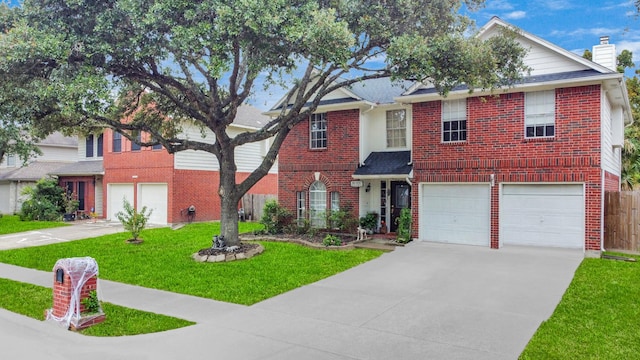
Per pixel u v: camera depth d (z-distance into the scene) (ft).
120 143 78.84
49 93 33.50
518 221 46.24
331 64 41.75
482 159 46.68
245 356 19.75
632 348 20.39
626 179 73.00
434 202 50.08
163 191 73.05
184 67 41.57
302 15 32.30
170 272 37.63
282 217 59.57
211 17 32.22
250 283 33.58
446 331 22.84
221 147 45.11
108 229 67.77
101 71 35.14
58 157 106.22
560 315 25.26
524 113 44.62
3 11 33.83
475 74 35.09
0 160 72.02
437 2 37.19
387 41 38.45
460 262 40.04
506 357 19.39
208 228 67.00
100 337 22.54
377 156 57.36
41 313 26.94
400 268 38.19
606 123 44.93
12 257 45.91
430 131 49.67
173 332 23.12
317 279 34.78
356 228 55.57
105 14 32.24
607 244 46.73
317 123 59.72
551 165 43.27
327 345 21.02
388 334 22.48
